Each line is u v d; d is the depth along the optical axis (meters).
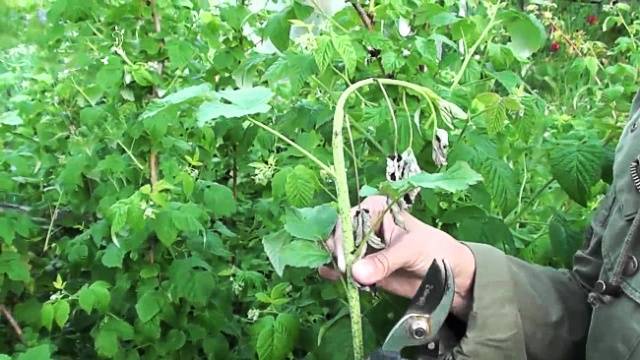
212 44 1.62
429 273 0.92
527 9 1.85
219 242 1.58
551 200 1.69
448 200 1.44
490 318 1.04
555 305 1.14
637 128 1.08
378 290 1.21
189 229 1.38
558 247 1.41
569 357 1.16
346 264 0.96
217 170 1.81
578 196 1.31
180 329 1.53
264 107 1.00
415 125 1.34
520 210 1.59
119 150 1.62
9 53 2.00
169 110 1.28
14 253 1.61
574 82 2.18
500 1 1.66
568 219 1.52
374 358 0.92
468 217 1.35
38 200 1.81
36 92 1.70
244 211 1.78
